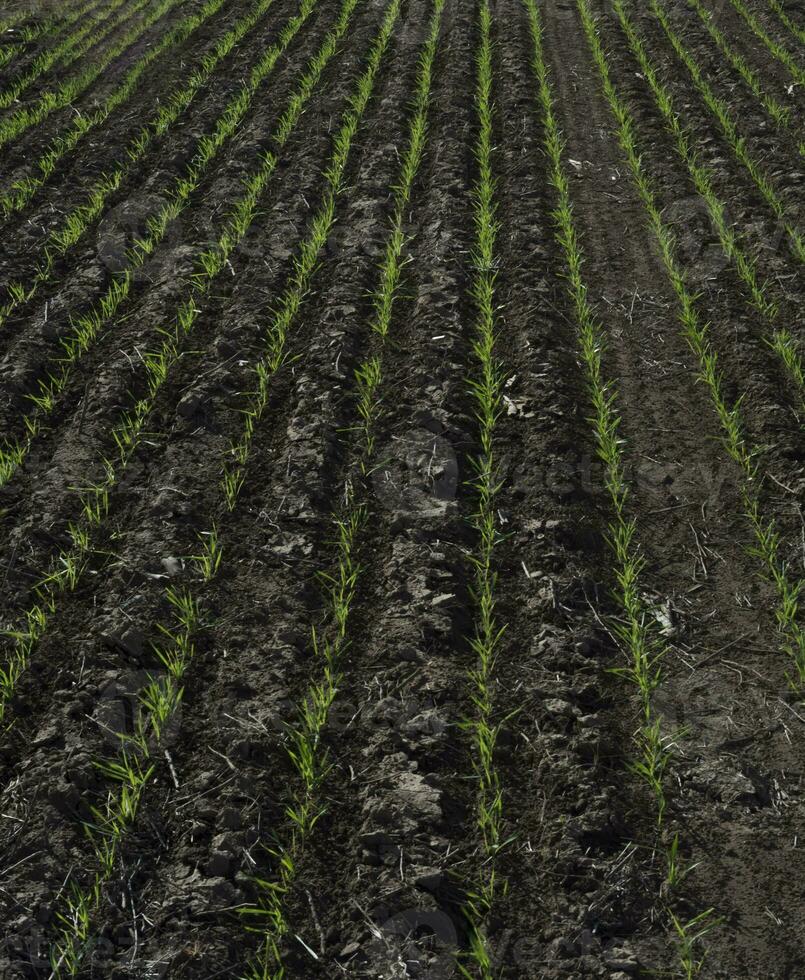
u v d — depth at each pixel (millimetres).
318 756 1582
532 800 1549
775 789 1556
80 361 2119
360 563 1794
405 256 2387
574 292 2291
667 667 1675
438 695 1635
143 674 1651
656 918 1463
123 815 1517
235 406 2027
